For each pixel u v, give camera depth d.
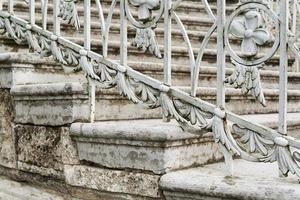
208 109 2.27
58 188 2.78
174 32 4.82
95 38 4.37
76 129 2.60
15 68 2.98
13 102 3.03
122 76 2.57
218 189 2.04
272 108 3.87
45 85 2.73
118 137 2.41
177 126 2.39
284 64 2.07
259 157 2.14
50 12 4.57
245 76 2.16
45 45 3.01
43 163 2.82
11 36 3.28
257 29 2.13
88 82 2.70
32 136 2.89
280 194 1.91
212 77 3.84
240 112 3.53
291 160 2.06
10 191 3.07
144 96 2.49
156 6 2.43
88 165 2.61
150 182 2.32
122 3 2.58
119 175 2.45
